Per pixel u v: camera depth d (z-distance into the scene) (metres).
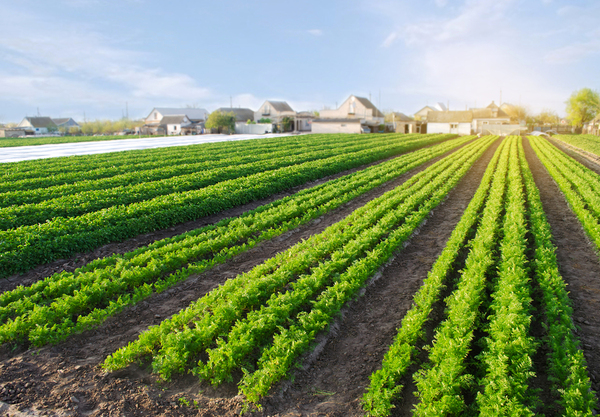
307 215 15.13
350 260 10.51
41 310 7.59
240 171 24.94
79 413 5.38
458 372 5.86
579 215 14.73
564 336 6.73
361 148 41.47
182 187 19.78
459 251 11.36
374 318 8.08
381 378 5.95
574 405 5.20
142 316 8.19
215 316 7.45
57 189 19.12
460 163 30.11
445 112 92.19
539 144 50.12
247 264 10.99
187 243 11.70
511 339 6.56
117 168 27.09
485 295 8.49
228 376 6.16
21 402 5.53
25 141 72.81
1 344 7.01
